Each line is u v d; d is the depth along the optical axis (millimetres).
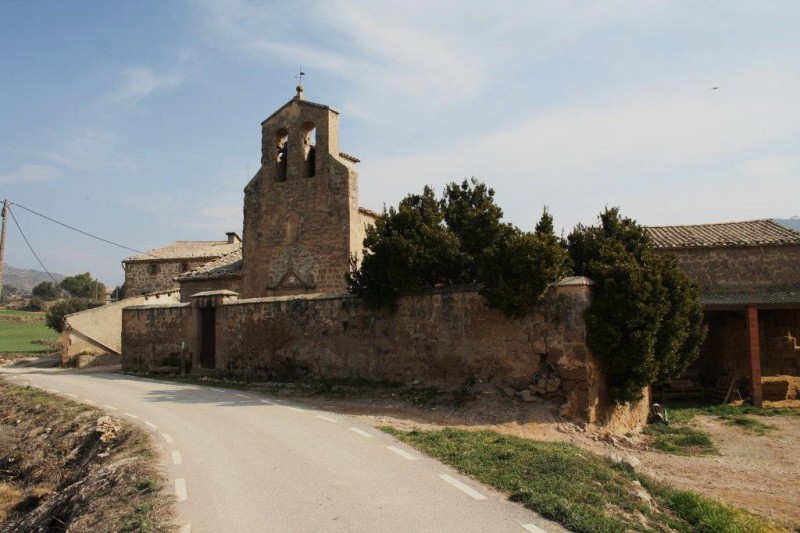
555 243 15266
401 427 12844
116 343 35719
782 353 23922
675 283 15477
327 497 7777
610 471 9312
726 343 25031
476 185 20172
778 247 24844
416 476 8711
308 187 27484
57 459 13289
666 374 16578
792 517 9484
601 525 6566
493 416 14055
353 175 26781
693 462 13188
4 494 12391
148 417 14234
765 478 12047
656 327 14422
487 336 16094
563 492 7844
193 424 13195
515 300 14938
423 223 18062
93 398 18062
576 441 12961
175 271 44969
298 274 27188
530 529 6555
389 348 18203
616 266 14742
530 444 10984
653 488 9156
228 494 7980
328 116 27344
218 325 23703
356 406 15703
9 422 17078
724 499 10391
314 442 11148
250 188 29422
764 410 20172
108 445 12289
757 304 21812
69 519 8891
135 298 36969
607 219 17922
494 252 15438
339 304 19688
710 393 24328
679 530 7383
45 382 23219
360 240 27328
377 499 7656
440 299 17156
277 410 15062
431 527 6633
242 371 22453
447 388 16438
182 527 6781
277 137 29266
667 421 17609
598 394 14688
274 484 8406
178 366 25250
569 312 14633
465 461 9438
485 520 6836
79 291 116375
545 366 15000
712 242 25594
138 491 8375
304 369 20406
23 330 64062
